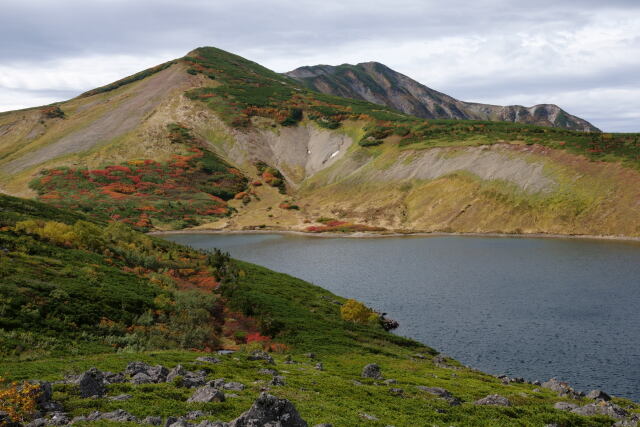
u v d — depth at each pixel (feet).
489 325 199.11
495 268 320.09
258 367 108.78
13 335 110.42
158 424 62.08
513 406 94.17
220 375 94.73
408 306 234.17
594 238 437.58
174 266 233.35
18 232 190.70
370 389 97.60
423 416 82.17
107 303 149.59
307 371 113.29
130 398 71.51
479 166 599.98
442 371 136.26
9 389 64.49
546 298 236.02
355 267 344.69
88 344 119.44
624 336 179.01
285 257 397.80
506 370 152.97
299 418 58.03
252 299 198.49
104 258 199.21
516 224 501.56
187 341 141.38
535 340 178.81
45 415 63.00
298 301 214.48
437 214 563.89
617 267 307.17
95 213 586.86
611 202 469.16
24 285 138.62
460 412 86.79
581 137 595.06
